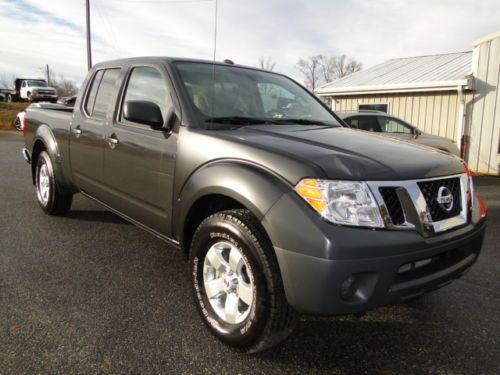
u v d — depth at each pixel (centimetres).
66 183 484
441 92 1298
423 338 286
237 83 370
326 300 216
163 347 263
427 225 239
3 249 420
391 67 1728
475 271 409
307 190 226
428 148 315
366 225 221
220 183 257
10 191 686
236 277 261
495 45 1150
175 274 374
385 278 222
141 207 345
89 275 366
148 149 328
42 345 259
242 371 244
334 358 260
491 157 1191
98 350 257
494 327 302
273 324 237
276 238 226
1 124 2280
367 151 267
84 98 445
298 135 296
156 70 355
